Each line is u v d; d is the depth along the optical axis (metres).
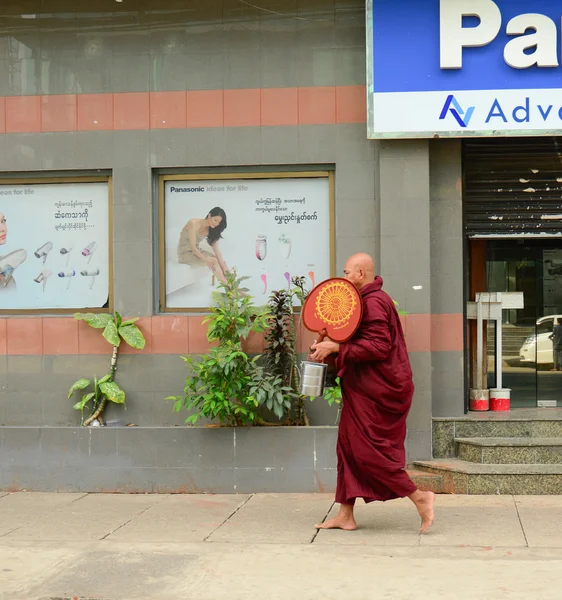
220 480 7.73
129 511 7.10
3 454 7.93
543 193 8.20
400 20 7.73
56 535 6.37
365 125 7.98
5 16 8.23
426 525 6.14
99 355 8.11
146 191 8.09
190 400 7.64
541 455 7.59
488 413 8.31
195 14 8.11
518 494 7.36
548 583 5.10
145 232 8.07
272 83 8.05
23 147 8.20
